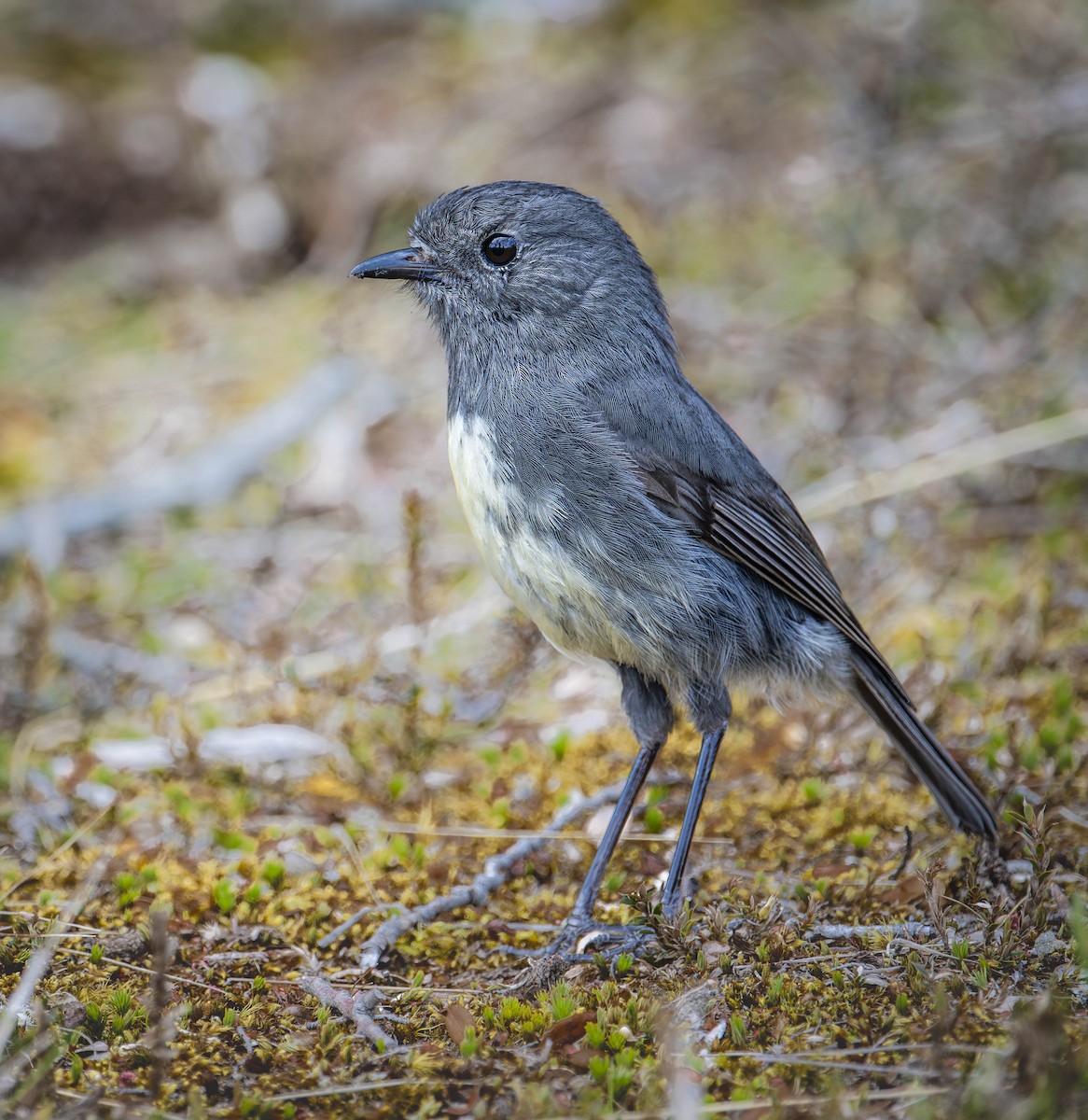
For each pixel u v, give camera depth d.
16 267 17.86
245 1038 6.77
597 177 17.11
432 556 12.41
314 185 17.73
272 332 16.03
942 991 6.54
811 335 14.27
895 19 16.42
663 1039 6.47
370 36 21.28
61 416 14.97
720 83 18.39
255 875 8.34
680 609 8.05
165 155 18.31
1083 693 9.77
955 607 11.38
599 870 7.97
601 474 7.92
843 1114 5.77
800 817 8.84
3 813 9.26
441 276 8.51
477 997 7.19
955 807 8.29
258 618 11.70
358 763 9.43
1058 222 14.38
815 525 12.28
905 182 14.83
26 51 20.44
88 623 11.89
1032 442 12.12
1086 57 15.29
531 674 10.91
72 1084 6.37
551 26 20.58
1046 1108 5.51
